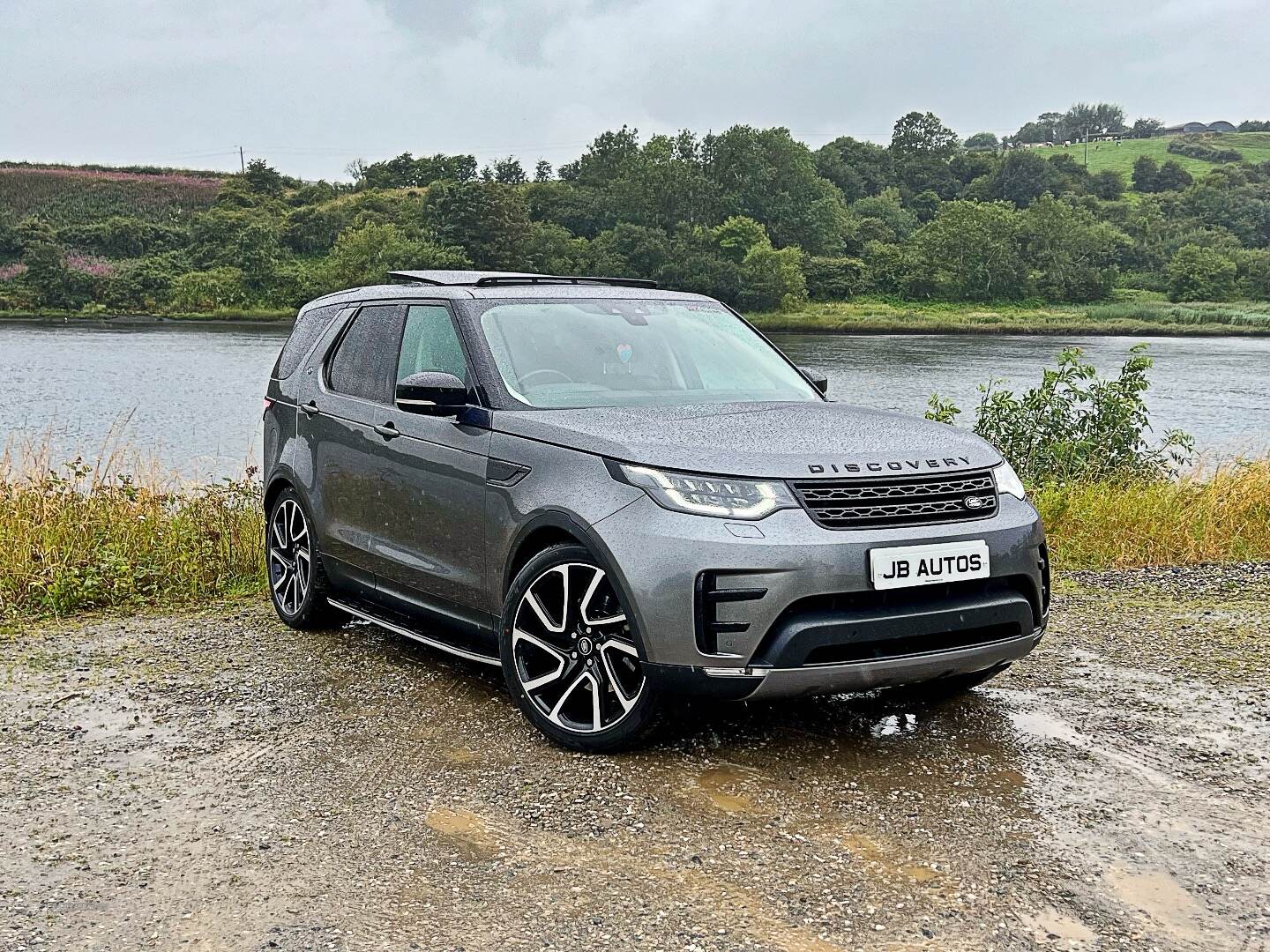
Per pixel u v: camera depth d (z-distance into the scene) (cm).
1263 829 360
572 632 422
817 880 323
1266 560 821
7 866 340
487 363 475
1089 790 390
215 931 298
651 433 414
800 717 462
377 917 304
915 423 452
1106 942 290
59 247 15412
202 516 828
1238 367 5762
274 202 19212
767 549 375
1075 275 16788
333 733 452
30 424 2894
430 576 490
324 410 573
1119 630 608
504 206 15962
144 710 487
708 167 19300
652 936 293
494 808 375
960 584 400
